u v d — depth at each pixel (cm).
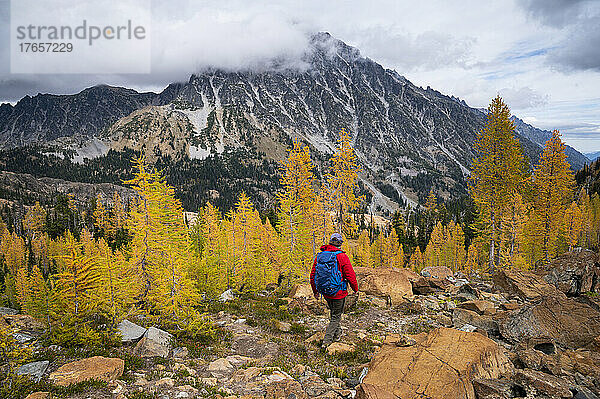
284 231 2952
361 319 1304
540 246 3962
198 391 739
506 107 3033
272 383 722
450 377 602
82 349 1075
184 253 2333
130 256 1986
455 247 6381
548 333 939
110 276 1453
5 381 755
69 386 732
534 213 3875
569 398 588
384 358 698
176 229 2453
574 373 690
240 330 1348
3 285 6406
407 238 9519
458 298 1560
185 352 1075
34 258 9225
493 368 672
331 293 942
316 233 2817
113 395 710
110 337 1157
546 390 593
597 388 641
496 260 3650
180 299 1403
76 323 1217
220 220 4950
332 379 745
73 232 9994
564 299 1062
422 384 591
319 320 1405
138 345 1081
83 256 1294
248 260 3142
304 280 2636
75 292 1220
